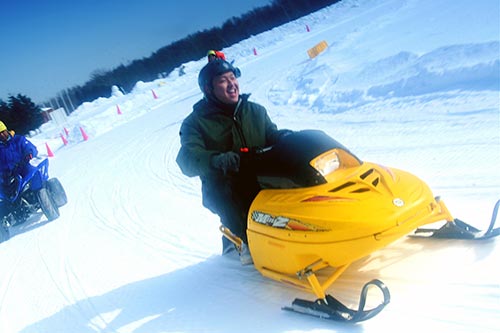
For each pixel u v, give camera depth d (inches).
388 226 102.2
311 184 114.2
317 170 114.5
